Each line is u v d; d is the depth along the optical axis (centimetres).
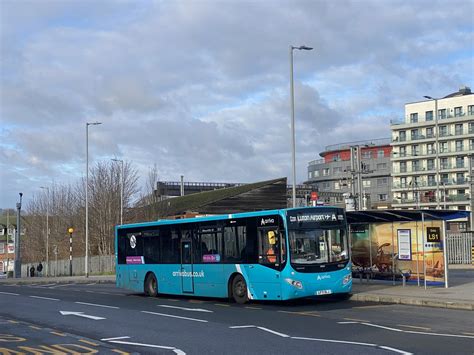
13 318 1686
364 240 2308
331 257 1834
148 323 1477
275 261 1797
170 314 1666
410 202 10275
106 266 5534
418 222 2148
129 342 1178
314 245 1814
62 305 2069
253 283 1873
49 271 6869
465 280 2494
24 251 8650
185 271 2164
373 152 12912
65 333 1338
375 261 2272
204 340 1171
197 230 2127
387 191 12519
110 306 1978
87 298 2383
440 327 1282
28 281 4519
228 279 1970
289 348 1045
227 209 5159
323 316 1530
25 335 1312
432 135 10419
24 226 8812
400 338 1132
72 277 4841
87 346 1135
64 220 7162
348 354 970
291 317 1523
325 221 1848
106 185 6147
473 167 9912
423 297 1789
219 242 2022
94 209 6116
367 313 1574
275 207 5312
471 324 1327
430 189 10319
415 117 10731
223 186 8762
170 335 1257
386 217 2138
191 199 5812
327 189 13612
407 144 10725
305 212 1820
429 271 2117
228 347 1077
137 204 6103
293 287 1756
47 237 6994
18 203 5894
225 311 1716
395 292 1972
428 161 10475
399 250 2186
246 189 5250
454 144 10212
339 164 13375
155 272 2336
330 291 1806
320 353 984
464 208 9869
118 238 2605
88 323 1516
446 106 10406
